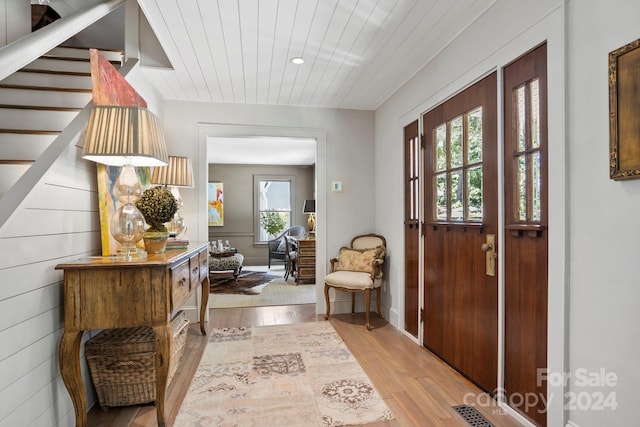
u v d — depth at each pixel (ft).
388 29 7.66
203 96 11.85
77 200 6.17
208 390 7.25
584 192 4.86
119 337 6.79
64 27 5.54
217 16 7.10
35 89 7.38
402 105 11.02
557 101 5.24
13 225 4.42
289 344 9.86
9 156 6.14
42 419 5.12
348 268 12.33
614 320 4.44
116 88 7.18
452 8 6.86
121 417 6.35
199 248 8.67
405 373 8.04
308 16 7.13
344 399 6.88
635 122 4.09
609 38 4.48
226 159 25.20
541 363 5.65
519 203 6.23
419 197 9.93
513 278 6.33
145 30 9.46
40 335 5.07
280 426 6.01
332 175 13.25
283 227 27.71
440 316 8.89
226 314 12.95
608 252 4.52
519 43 6.04
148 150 5.93
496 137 6.76
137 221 6.16
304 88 11.18
